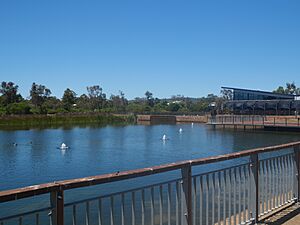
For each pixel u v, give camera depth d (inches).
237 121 2674.7
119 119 4109.3
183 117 4023.1
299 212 260.8
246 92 3275.1
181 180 177.5
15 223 291.4
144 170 151.1
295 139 1904.5
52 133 2341.3
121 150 1428.4
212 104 4409.5
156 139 1925.4
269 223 235.5
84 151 1393.9
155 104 5659.5
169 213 178.7
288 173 277.1
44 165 1063.0
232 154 205.2
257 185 233.1
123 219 157.4
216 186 214.7
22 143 1688.0
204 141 1819.6
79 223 382.0
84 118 3806.6
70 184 125.3
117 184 601.3
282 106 2947.8
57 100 4517.7
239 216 222.5
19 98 4212.6
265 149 236.7
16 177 881.5
